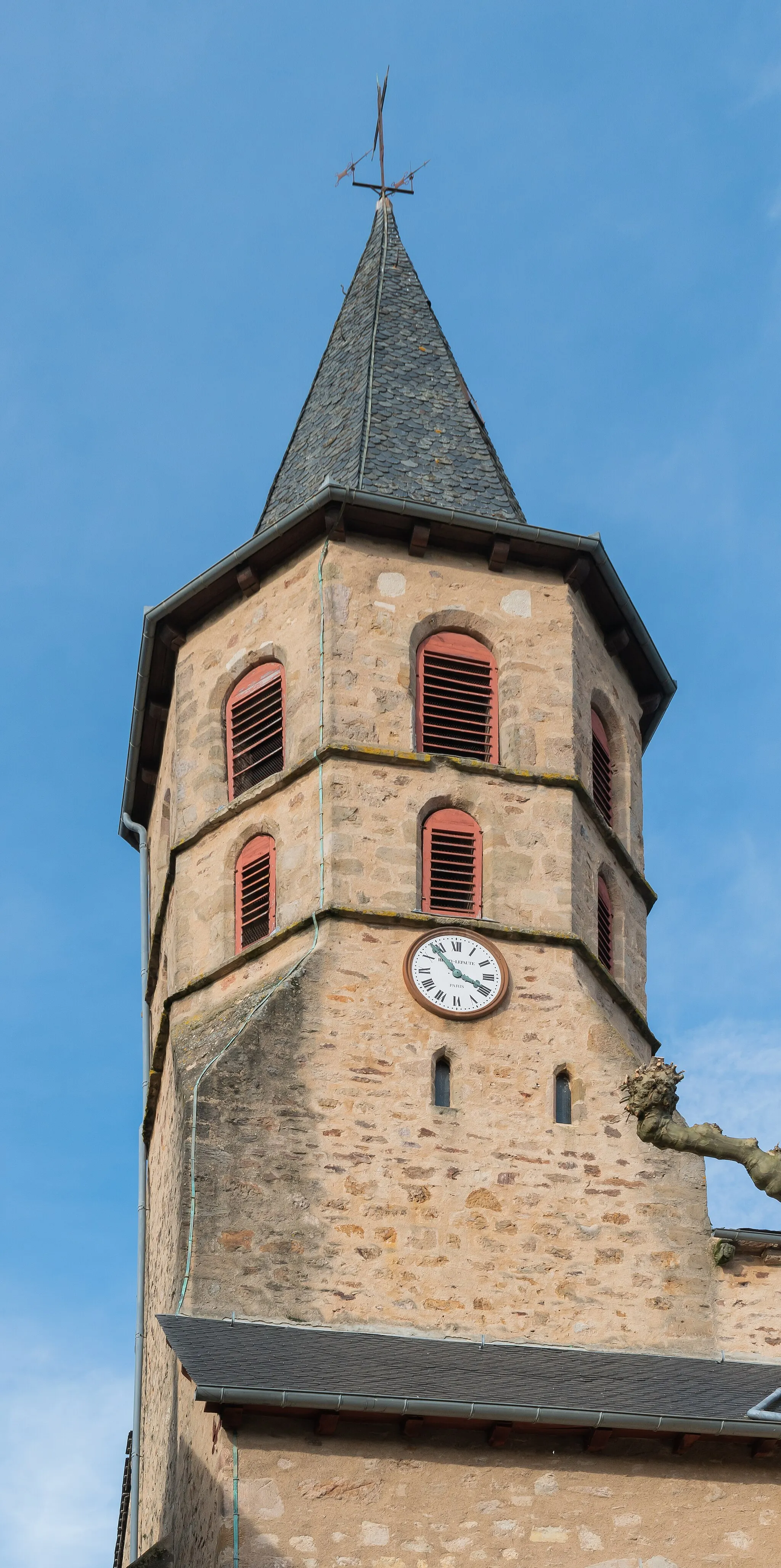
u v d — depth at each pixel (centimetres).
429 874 2862
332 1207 2583
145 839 3331
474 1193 2633
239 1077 2633
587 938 2891
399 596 3017
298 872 2848
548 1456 2303
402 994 2744
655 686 3275
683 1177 2688
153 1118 3033
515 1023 2762
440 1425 2283
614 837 3041
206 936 2916
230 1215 2547
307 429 3431
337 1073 2669
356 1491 2241
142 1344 2912
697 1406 2352
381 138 3875
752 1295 2625
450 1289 2569
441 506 3078
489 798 2912
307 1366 2322
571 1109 2723
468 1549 2239
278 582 3078
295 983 2716
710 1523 2305
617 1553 2270
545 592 3084
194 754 3062
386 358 3438
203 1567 2253
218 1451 2261
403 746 2916
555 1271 2605
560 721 3002
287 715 2975
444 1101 2692
